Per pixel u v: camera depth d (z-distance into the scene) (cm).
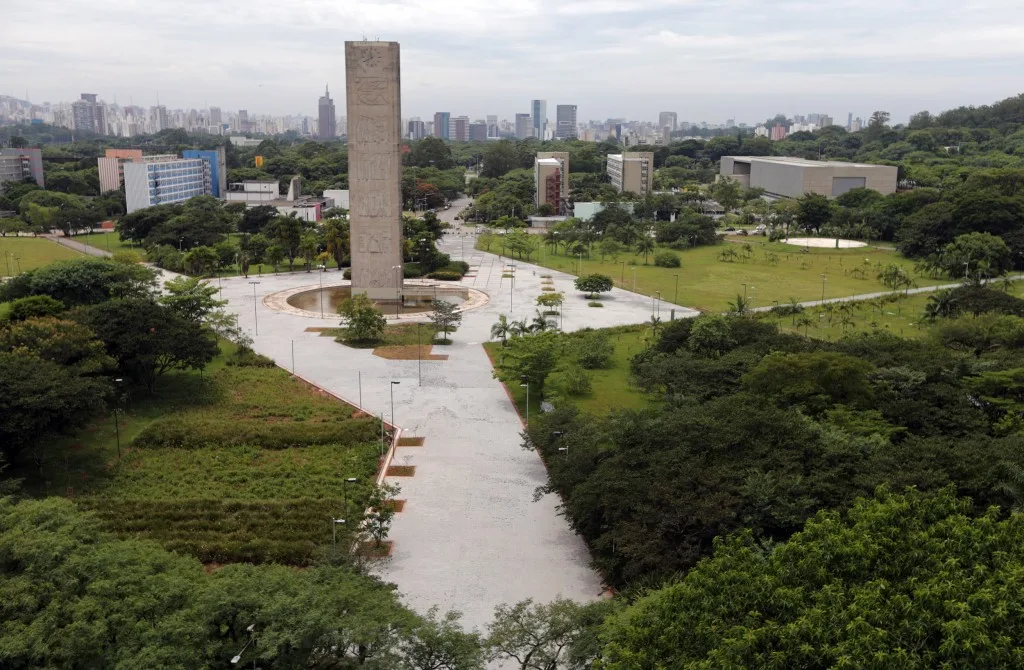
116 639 4366
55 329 9300
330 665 4716
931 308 13550
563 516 7131
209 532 6675
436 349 12562
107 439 8694
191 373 10988
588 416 7988
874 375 8819
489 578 6162
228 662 4400
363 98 14412
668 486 5875
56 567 4759
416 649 4372
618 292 17050
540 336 10812
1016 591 3856
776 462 6206
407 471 8075
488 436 9038
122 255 16550
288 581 4884
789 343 10369
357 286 15400
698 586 4166
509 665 5047
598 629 4453
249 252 19600
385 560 6384
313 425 9000
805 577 4209
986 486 5928
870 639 3534
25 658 4203
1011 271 19038
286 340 12988
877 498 5222
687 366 9362
